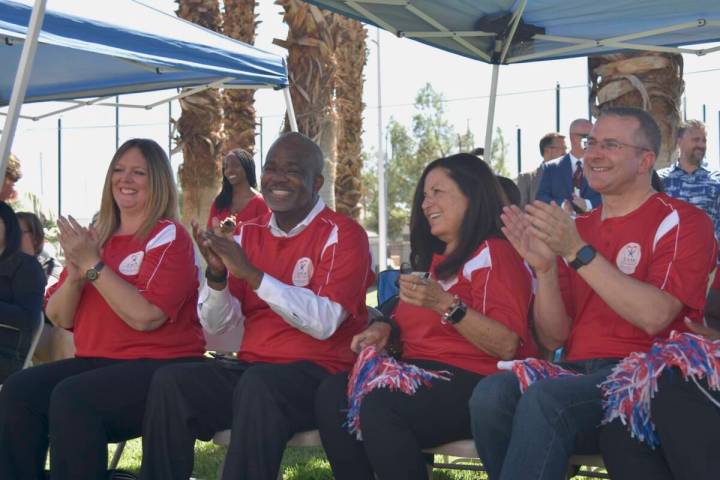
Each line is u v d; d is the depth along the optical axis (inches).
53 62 281.1
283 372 155.9
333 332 161.6
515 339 146.7
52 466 159.8
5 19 188.9
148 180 176.4
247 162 344.2
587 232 153.4
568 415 129.6
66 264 171.8
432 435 144.4
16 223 203.9
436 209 156.6
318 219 169.9
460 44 242.5
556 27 235.5
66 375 171.8
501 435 137.3
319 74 453.7
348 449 149.3
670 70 314.7
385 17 224.4
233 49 275.3
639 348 143.0
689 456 122.0
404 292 144.2
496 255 151.3
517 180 344.2
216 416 159.6
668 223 143.2
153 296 169.0
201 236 161.3
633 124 146.7
